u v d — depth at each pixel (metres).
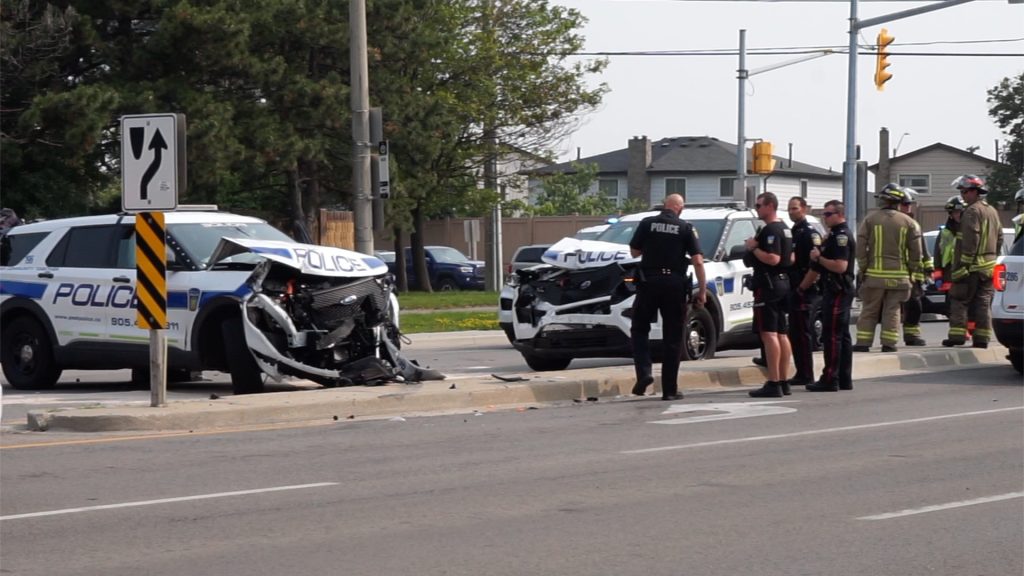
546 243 75.31
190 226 20.00
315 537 10.16
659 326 21.80
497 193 61.25
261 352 18.33
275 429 16.23
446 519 10.80
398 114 52.88
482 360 27.80
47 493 11.97
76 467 13.37
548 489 12.12
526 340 22.59
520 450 14.46
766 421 16.77
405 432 15.94
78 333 20.77
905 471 13.00
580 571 9.09
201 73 45.66
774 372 19.22
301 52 50.41
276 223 56.56
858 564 9.29
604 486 12.26
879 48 43.16
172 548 9.80
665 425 16.45
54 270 21.23
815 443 14.88
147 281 16.88
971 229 24.91
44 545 9.91
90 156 45.66
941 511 11.06
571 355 22.53
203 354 19.19
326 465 13.48
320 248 19.30
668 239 18.80
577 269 22.06
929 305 36.53
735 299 23.55
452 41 59.28
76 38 43.00
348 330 18.94
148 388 21.70
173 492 12.01
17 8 41.44
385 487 12.23
